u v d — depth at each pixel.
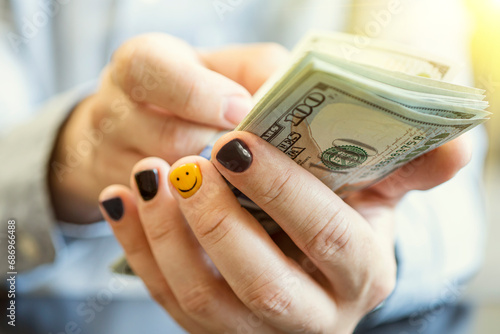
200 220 0.24
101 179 0.34
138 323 0.35
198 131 0.29
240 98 0.28
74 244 0.42
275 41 0.63
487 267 0.50
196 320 0.28
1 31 0.52
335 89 0.21
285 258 0.25
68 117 0.36
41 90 0.58
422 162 0.26
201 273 0.27
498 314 0.36
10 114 0.51
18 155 0.37
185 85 0.27
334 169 0.25
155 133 0.29
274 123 0.23
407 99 0.22
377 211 0.28
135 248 0.28
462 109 0.23
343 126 0.23
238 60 0.33
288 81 0.22
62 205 0.38
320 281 0.27
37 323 0.35
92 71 0.60
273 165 0.23
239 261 0.25
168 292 0.29
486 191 0.73
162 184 0.26
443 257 0.36
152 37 0.29
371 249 0.25
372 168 0.25
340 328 0.27
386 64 0.29
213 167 0.24
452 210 0.38
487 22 0.50
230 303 0.28
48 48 0.57
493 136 0.71
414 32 0.50
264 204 0.24
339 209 0.24
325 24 0.62
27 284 0.41
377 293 0.27
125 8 0.58
